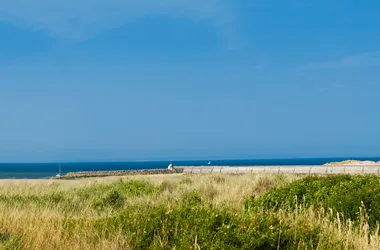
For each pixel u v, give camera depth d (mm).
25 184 20328
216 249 5586
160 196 12641
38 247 6219
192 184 16047
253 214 7199
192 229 6262
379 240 6277
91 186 17547
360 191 8328
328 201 8453
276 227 6344
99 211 11203
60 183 22047
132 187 15422
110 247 6168
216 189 14336
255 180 15773
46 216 8859
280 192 9922
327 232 6633
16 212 8906
